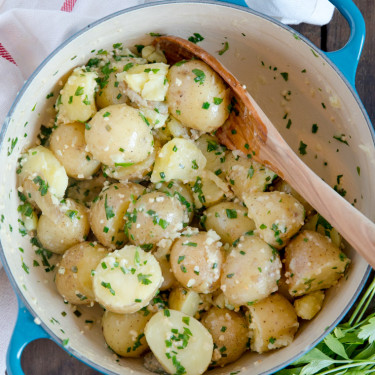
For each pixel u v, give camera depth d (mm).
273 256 509
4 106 564
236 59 567
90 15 586
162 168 527
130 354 521
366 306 543
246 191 534
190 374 499
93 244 525
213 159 546
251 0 588
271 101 577
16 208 528
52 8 581
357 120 512
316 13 586
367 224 473
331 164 558
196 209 551
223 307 523
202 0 507
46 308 511
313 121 561
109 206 521
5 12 554
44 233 528
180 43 525
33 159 525
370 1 611
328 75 518
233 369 514
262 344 509
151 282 500
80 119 524
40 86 517
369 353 541
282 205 515
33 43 562
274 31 520
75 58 527
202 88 512
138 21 521
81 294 518
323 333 483
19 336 480
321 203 500
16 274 500
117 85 528
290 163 511
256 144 527
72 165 529
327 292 525
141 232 513
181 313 509
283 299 516
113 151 508
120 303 498
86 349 504
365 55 608
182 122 529
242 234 528
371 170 504
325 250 505
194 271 504
